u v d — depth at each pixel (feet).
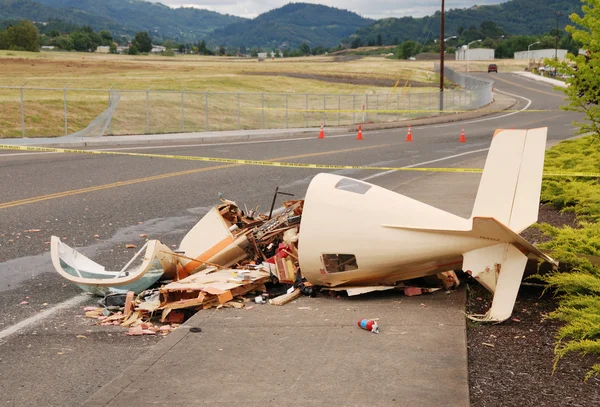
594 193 37.86
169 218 39.60
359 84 276.21
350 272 22.88
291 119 155.94
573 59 43.11
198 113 150.51
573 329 18.58
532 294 23.76
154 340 20.44
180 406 15.10
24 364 18.53
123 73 283.38
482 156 76.48
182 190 49.78
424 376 16.40
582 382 16.34
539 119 152.56
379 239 22.08
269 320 20.97
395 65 491.31
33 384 17.20
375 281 23.25
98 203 44.16
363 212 22.45
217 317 21.33
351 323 20.52
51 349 19.67
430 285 24.17
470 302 22.70
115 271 27.86
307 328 20.13
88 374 17.84
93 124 111.04
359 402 15.08
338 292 23.90
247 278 23.76
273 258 25.61
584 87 44.29
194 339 19.29
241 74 307.78
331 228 22.70
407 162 69.77
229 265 26.22
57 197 46.06
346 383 16.10
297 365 17.26
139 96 181.16
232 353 18.16
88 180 54.34
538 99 240.94
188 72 315.58
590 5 43.45
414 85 284.00
